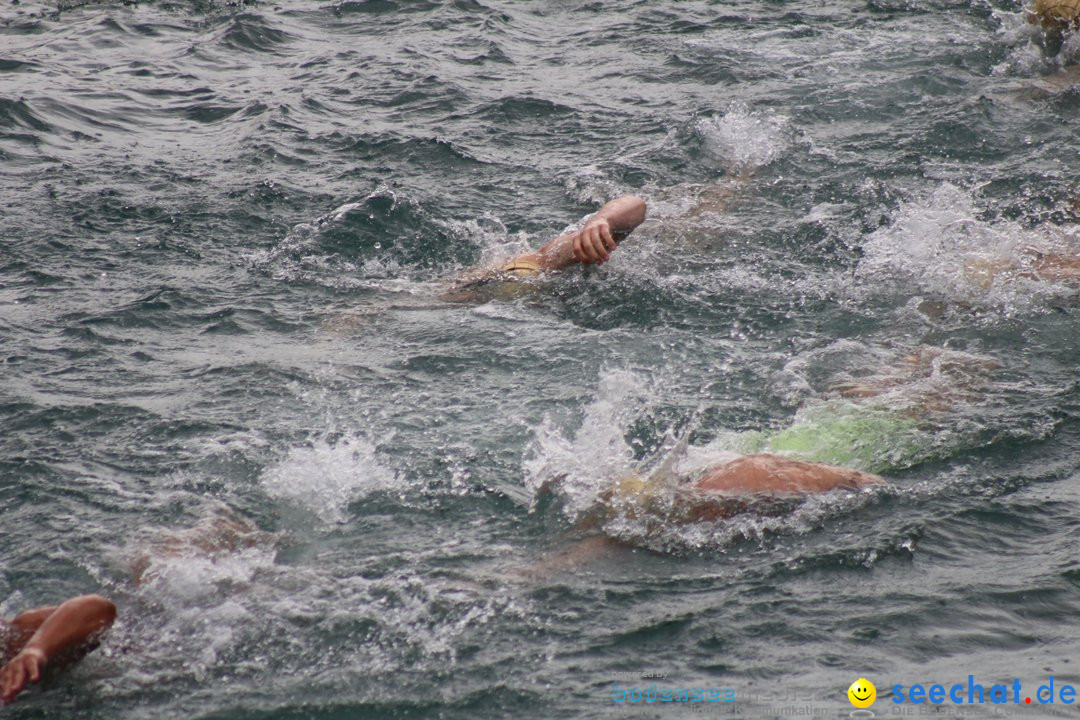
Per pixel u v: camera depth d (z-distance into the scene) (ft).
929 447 80.43
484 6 219.82
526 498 76.13
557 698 57.16
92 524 72.38
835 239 121.29
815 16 205.46
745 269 115.65
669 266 116.57
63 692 57.57
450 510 74.79
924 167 138.00
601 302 108.99
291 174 141.90
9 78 176.65
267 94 173.47
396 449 82.12
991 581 65.72
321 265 119.03
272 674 59.31
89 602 58.65
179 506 74.54
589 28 205.87
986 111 153.28
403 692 57.93
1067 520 71.82
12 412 86.74
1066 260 113.19
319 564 68.69
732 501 73.20
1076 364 93.81
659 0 220.43
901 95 163.73
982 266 112.57
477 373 94.73
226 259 119.44
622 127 157.28
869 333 101.45
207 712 56.59
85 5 222.28
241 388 91.71
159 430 84.53
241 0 225.56
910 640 60.85
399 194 132.36
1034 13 182.39
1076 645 59.88
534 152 150.20
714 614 63.52
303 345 100.78
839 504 73.41
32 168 142.82
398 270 118.93
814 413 86.07
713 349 98.78
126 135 157.28
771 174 139.85
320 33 207.92
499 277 114.62
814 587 65.77
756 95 166.40
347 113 164.66
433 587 66.44
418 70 181.98
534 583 66.90
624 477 77.20
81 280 113.19
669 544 70.44
